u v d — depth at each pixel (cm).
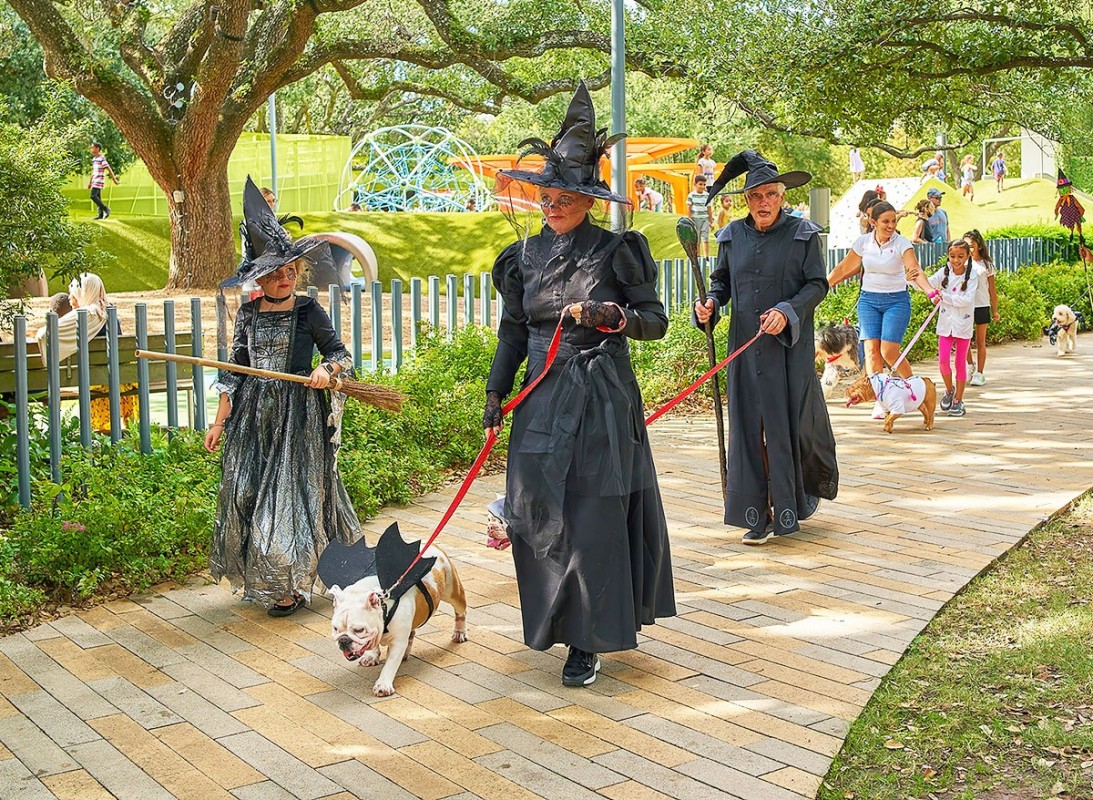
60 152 846
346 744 421
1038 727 424
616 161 1170
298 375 552
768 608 559
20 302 855
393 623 466
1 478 701
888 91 1242
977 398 1163
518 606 570
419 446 852
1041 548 657
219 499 564
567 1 1980
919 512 726
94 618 562
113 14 2066
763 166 639
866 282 1027
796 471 659
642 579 479
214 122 2045
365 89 2533
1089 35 1149
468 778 394
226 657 510
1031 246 2123
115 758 412
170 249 2400
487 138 4825
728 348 660
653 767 400
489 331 1030
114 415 736
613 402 466
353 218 2520
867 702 452
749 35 1255
